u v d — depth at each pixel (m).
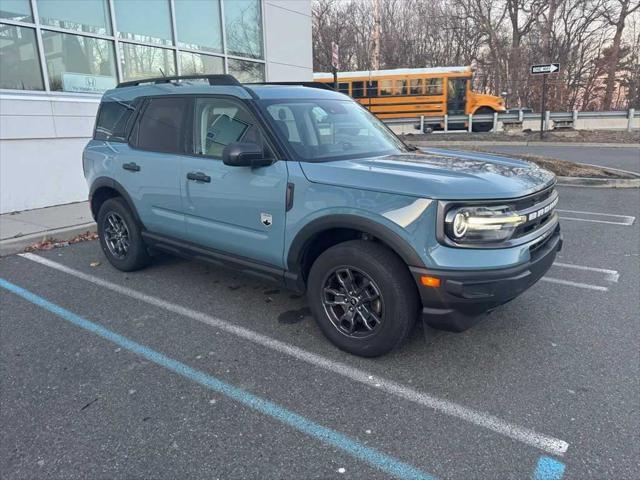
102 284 4.82
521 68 30.33
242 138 3.72
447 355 3.37
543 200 3.32
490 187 2.94
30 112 7.51
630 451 2.42
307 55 12.85
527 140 18.17
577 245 5.93
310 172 3.32
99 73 8.48
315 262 3.41
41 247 6.08
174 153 4.27
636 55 29.53
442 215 2.82
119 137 4.89
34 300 4.43
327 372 3.19
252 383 3.08
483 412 2.75
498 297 2.89
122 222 5.00
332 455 2.44
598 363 3.23
